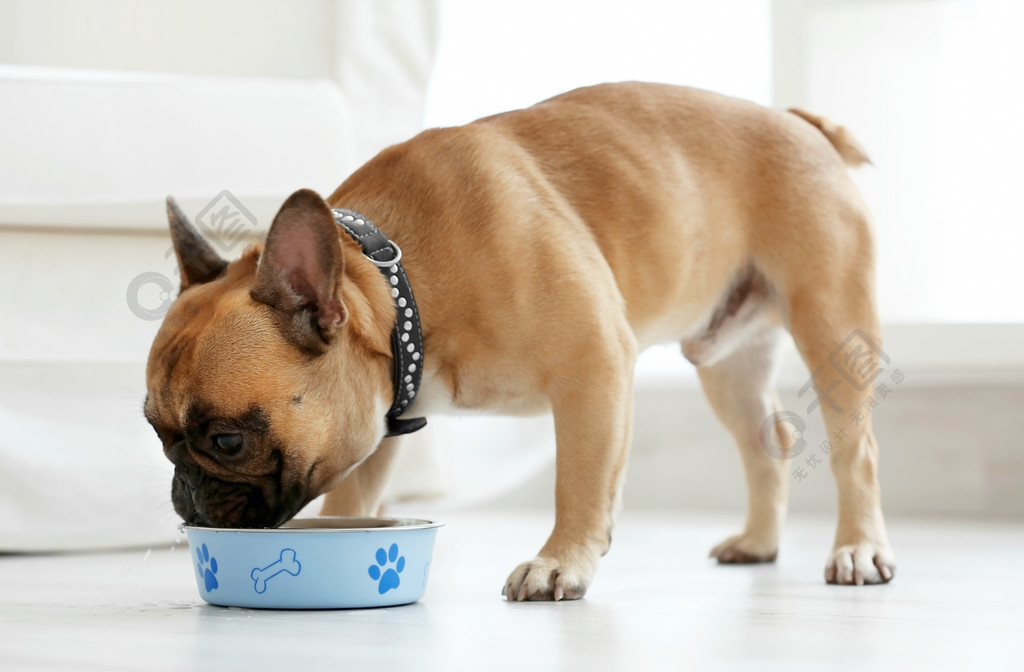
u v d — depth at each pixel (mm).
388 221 1903
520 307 1884
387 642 1704
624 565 2162
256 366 1789
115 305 2291
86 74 2340
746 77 3146
